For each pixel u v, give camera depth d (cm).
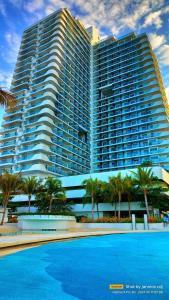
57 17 7962
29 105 6744
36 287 468
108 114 8119
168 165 6175
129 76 8244
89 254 895
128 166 6838
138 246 1175
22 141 6269
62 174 6141
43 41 7831
